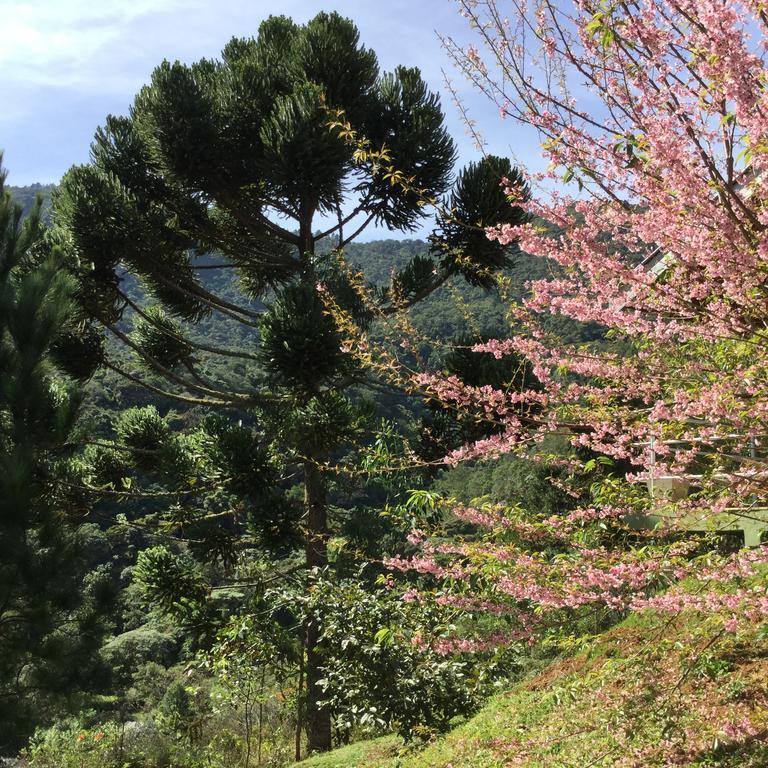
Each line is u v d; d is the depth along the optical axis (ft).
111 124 43.04
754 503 10.64
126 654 69.82
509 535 11.78
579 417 11.36
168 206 43.60
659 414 10.03
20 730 27.14
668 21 8.91
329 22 40.60
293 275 47.78
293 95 37.45
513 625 12.71
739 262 8.73
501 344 11.44
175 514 41.93
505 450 11.87
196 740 42.04
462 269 35.53
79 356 42.22
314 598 24.04
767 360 9.82
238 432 38.86
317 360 34.53
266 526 38.45
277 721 43.98
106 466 43.83
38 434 30.78
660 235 9.09
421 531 12.45
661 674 11.30
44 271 31.81
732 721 12.03
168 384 105.50
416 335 16.51
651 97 8.90
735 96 8.10
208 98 40.16
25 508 28.27
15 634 27.45
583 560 10.59
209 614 39.91
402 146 36.81
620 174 9.26
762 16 8.24
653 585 10.71
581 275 9.96
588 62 9.52
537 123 9.57
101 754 38.70
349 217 39.63
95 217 39.32
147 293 47.37
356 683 22.44
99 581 30.81
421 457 33.12
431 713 22.06
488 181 33.96
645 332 10.30
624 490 11.34
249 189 41.83
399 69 40.91
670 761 11.76
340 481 39.52
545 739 15.25
